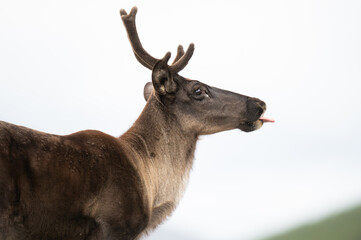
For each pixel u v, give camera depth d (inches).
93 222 550.3
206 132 703.7
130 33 708.0
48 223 517.0
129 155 613.3
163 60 659.4
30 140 521.3
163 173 664.4
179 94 689.0
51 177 518.9
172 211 682.8
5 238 490.6
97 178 553.9
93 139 586.2
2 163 485.4
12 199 489.1
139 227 585.0
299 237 2123.5
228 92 715.4
